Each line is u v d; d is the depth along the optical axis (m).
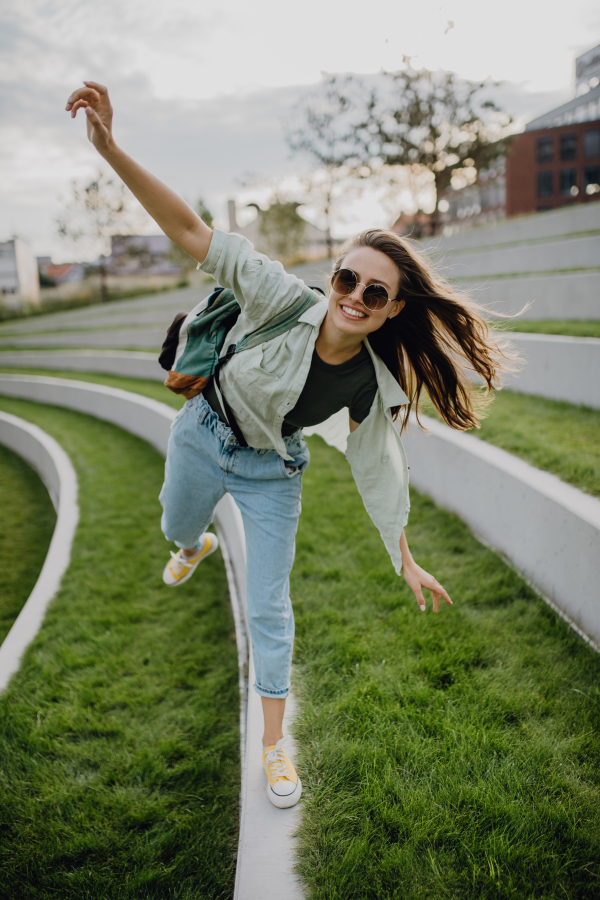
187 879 1.77
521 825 1.59
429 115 20.27
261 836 1.62
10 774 2.18
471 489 3.54
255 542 1.81
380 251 1.54
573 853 1.52
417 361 1.89
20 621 3.28
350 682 2.21
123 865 1.82
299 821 1.67
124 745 2.35
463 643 2.42
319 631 2.56
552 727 1.96
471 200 45.41
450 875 1.49
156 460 6.71
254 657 1.83
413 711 2.02
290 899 1.45
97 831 1.95
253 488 1.82
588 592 2.41
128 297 31.89
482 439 3.80
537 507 2.80
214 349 1.75
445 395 1.97
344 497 4.22
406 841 1.57
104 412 9.42
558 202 40.81
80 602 3.52
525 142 40.47
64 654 2.93
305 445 1.92
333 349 1.63
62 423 9.09
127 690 2.71
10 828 1.95
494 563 3.10
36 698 2.61
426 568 3.13
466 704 2.07
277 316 1.63
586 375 4.43
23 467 8.33
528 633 2.48
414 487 4.44
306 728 2.00
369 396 1.78
